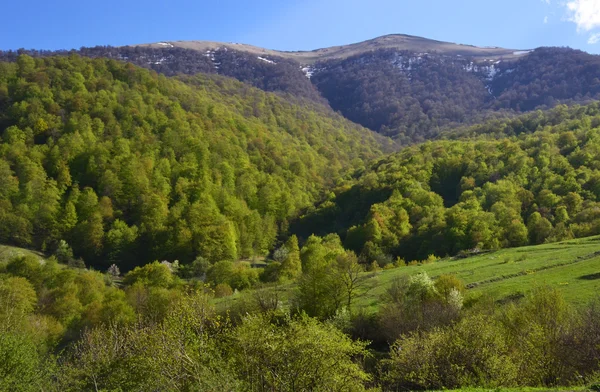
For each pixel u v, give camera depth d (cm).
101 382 1361
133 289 6228
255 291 4344
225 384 1076
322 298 4047
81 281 6750
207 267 8875
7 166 10188
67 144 11594
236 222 11662
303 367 1195
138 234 10450
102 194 11162
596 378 1516
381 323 3378
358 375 1345
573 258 4706
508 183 10088
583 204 8450
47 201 10069
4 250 8738
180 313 1367
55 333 4116
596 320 1786
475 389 1477
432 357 1767
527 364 1738
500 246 7350
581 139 11781
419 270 5547
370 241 9150
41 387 1438
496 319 2219
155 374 1208
